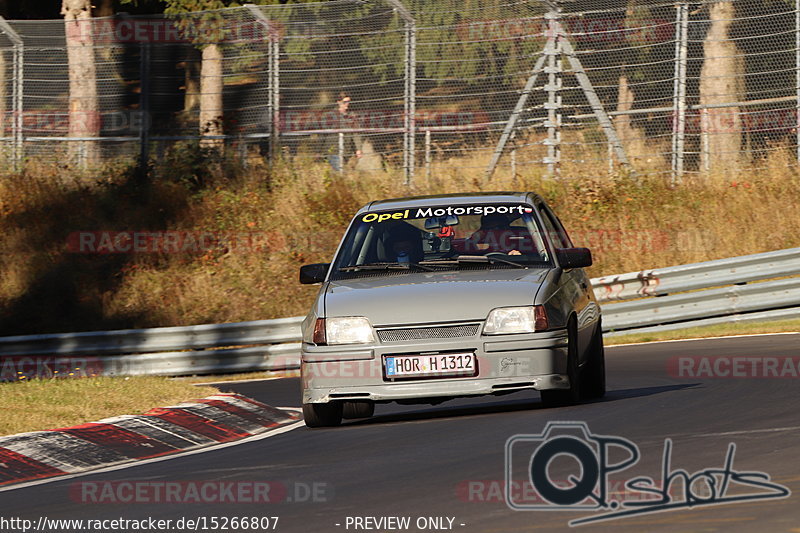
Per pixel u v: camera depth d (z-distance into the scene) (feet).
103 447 101.91
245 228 264.11
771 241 228.63
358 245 113.29
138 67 292.20
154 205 274.57
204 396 124.47
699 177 250.37
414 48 266.77
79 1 318.86
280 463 87.56
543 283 102.78
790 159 247.09
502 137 262.06
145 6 376.89
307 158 277.03
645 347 175.73
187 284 249.55
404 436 96.68
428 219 114.01
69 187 284.20
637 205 245.65
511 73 262.26
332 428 107.86
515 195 117.50
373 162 271.28
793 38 255.50
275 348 196.75
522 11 260.62
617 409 101.76
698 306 195.93
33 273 261.65
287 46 276.21
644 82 256.11
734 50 264.93
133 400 120.26
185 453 100.48
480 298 99.66
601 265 233.14
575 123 262.26
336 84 273.13
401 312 99.81
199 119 288.10
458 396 98.43
